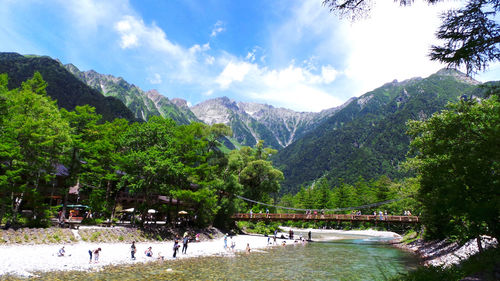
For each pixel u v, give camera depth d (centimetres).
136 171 3569
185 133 4125
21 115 2734
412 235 5369
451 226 2206
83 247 2617
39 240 2519
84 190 4634
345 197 10050
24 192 2808
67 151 3278
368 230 8431
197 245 3675
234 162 5769
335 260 3019
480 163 540
